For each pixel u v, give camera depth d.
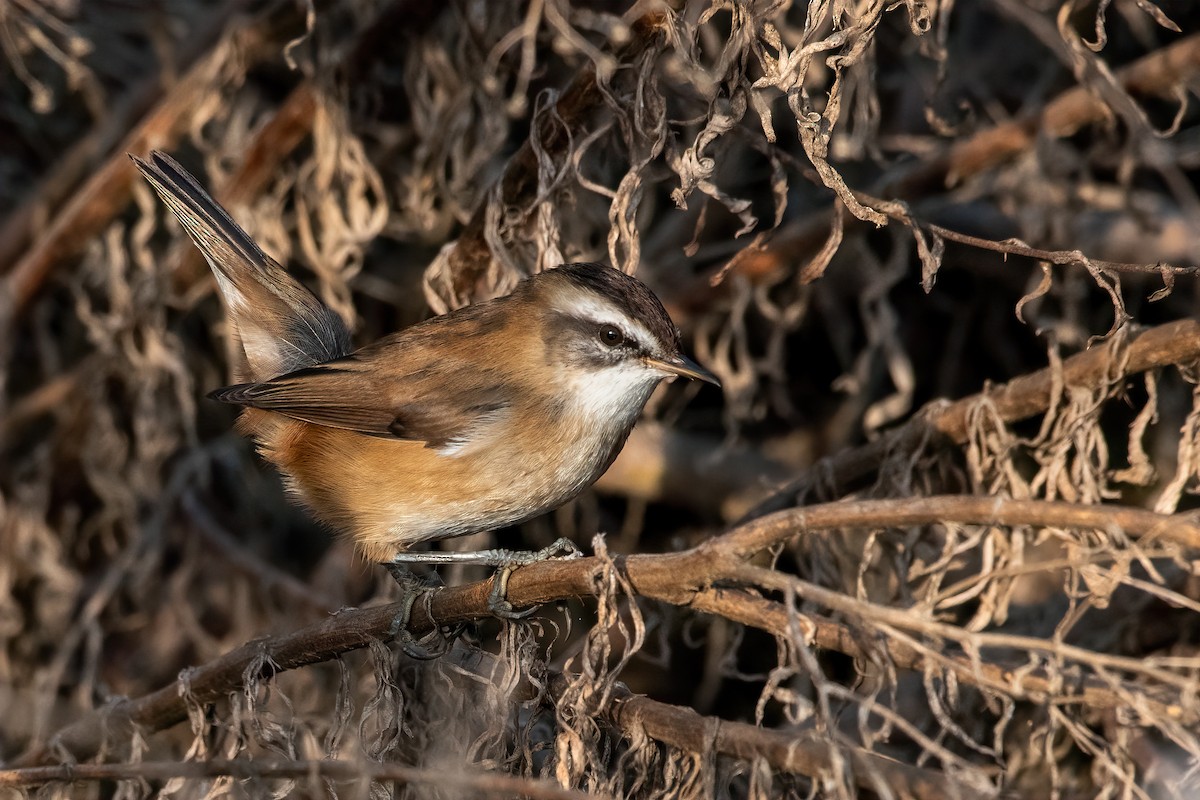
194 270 12.32
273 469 13.90
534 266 10.29
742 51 8.03
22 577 13.23
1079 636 9.96
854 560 10.11
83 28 13.89
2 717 12.26
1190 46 10.52
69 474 13.39
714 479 13.12
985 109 13.12
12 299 12.94
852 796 6.33
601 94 9.17
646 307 9.34
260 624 12.64
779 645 7.57
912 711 10.39
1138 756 8.91
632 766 7.49
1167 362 8.20
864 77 10.01
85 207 12.53
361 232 11.46
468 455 9.52
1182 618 9.68
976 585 8.14
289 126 11.66
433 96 11.75
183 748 11.30
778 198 9.07
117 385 13.26
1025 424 11.93
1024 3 12.38
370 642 8.33
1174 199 12.59
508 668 7.78
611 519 13.88
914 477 9.54
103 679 13.12
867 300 11.83
